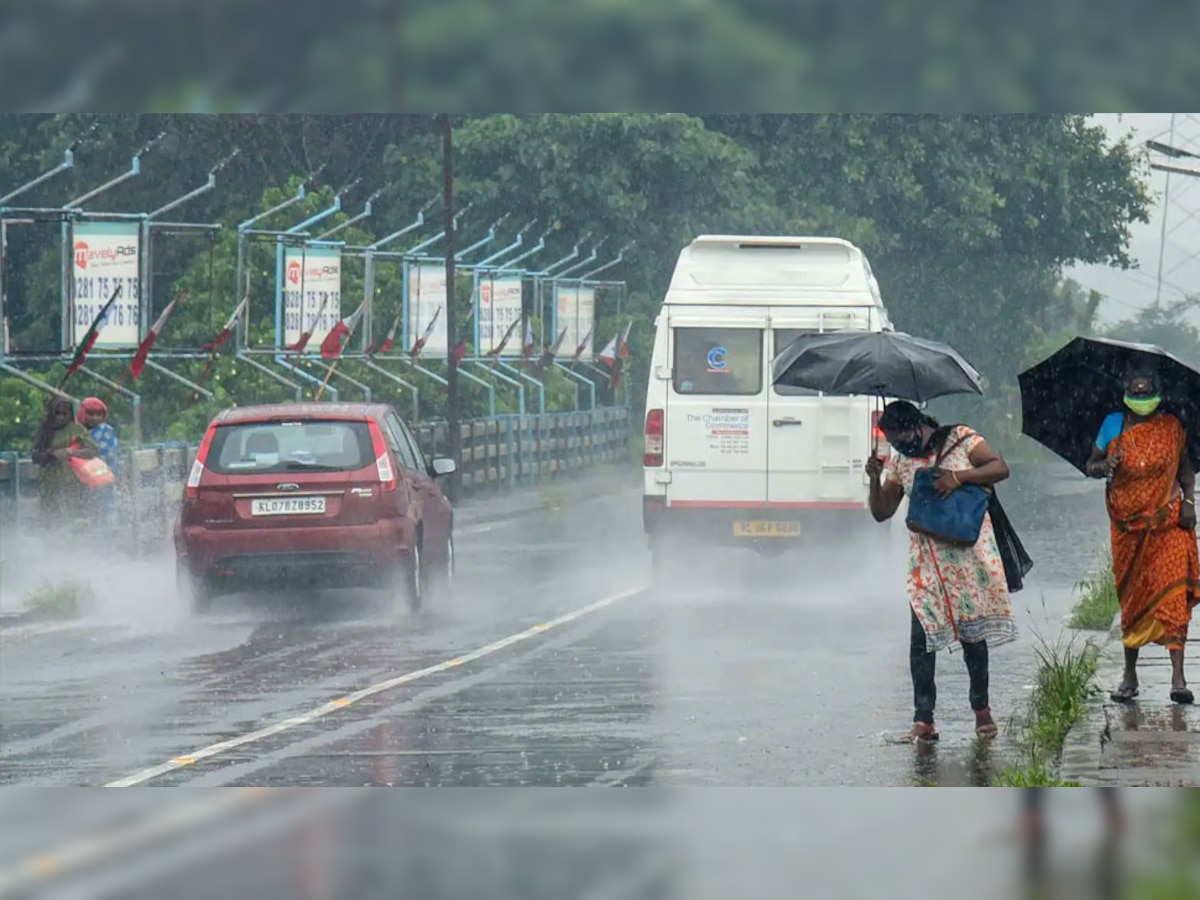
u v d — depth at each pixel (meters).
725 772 41.78
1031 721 47.22
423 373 165.88
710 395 85.12
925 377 45.03
